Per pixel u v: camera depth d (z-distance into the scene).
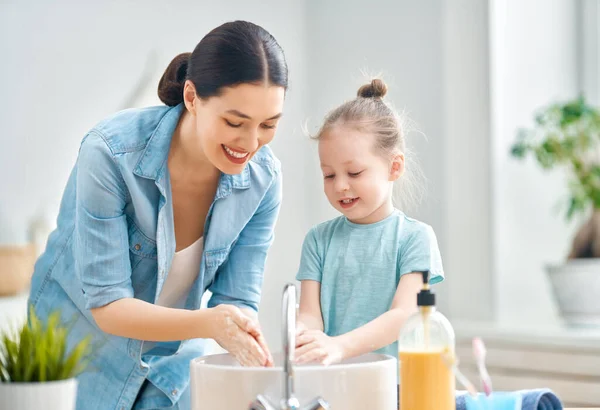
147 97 3.14
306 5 3.79
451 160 3.48
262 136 1.38
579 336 3.03
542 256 3.71
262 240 1.69
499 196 3.46
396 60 3.59
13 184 2.73
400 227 1.55
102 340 1.60
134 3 3.09
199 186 1.60
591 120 3.34
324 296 1.56
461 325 3.38
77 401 1.61
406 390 1.19
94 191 1.46
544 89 3.70
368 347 1.38
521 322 3.54
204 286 1.67
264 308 3.48
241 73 1.30
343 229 1.59
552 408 1.28
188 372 1.70
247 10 3.50
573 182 3.41
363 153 1.51
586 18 3.81
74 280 1.61
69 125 2.90
